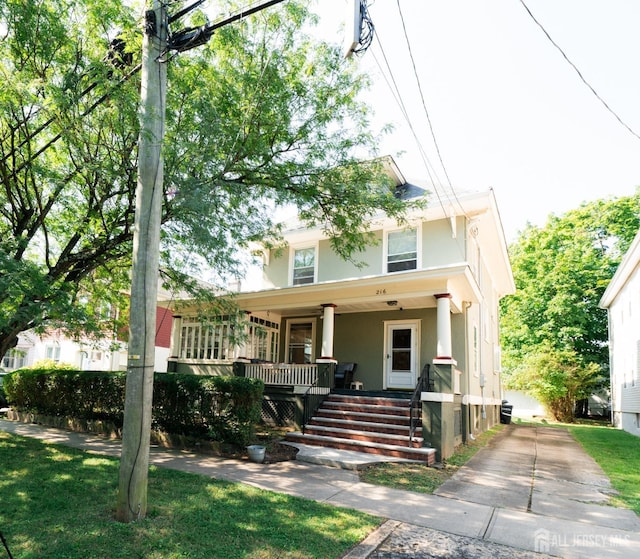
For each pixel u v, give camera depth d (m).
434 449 9.17
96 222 8.84
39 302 6.51
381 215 13.66
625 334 19.03
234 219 8.82
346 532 4.70
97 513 4.81
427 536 4.79
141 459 4.74
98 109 7.38
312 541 4.40
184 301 10.35
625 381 18.94
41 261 10.77
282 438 10.54
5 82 6.64
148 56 5.44
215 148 7.59
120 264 9.95
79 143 7.39
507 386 26.00
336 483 6.83
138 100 6.84
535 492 6.90
